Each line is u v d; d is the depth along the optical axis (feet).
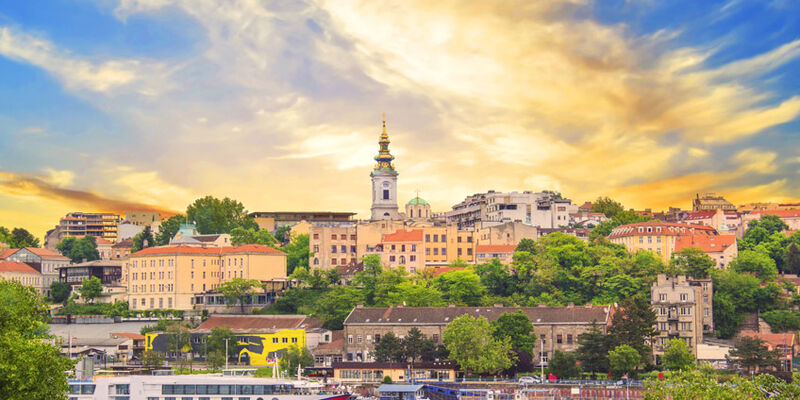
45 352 464.24
